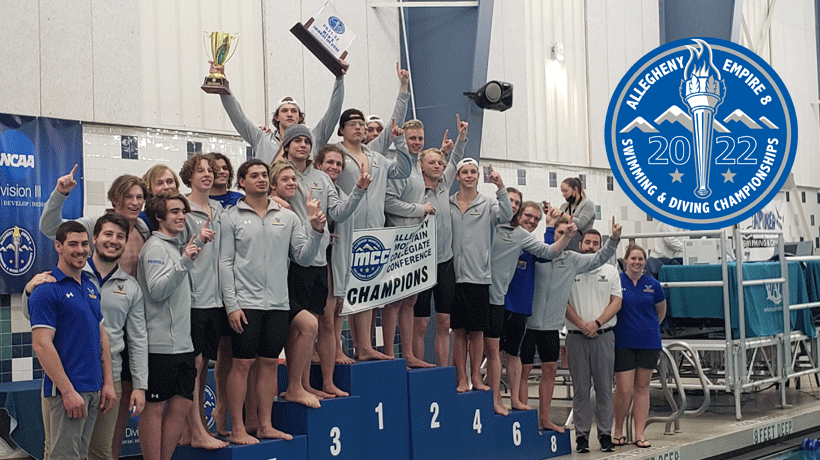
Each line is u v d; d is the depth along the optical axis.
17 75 6.45
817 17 15.50
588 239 6.78
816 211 15.23
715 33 10.94
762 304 8.15
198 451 4.49
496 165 10.33
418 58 8.88
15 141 6.40
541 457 6.41
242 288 4.60
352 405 5.05
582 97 11.71
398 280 5.67
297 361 4.86
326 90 8.63
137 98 7.18
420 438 5.54
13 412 5.59
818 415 8.36
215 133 7.75
